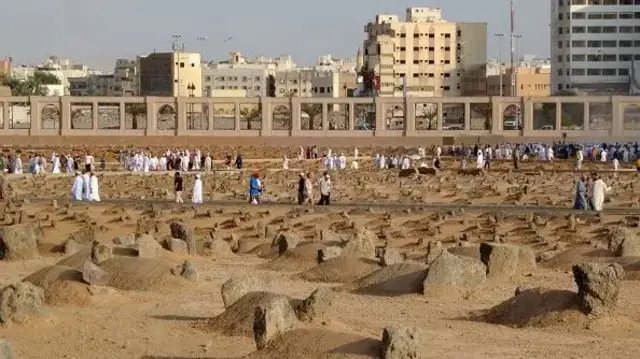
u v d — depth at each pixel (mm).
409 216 62500
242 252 46969
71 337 26172
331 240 43562
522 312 28812
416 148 162125
